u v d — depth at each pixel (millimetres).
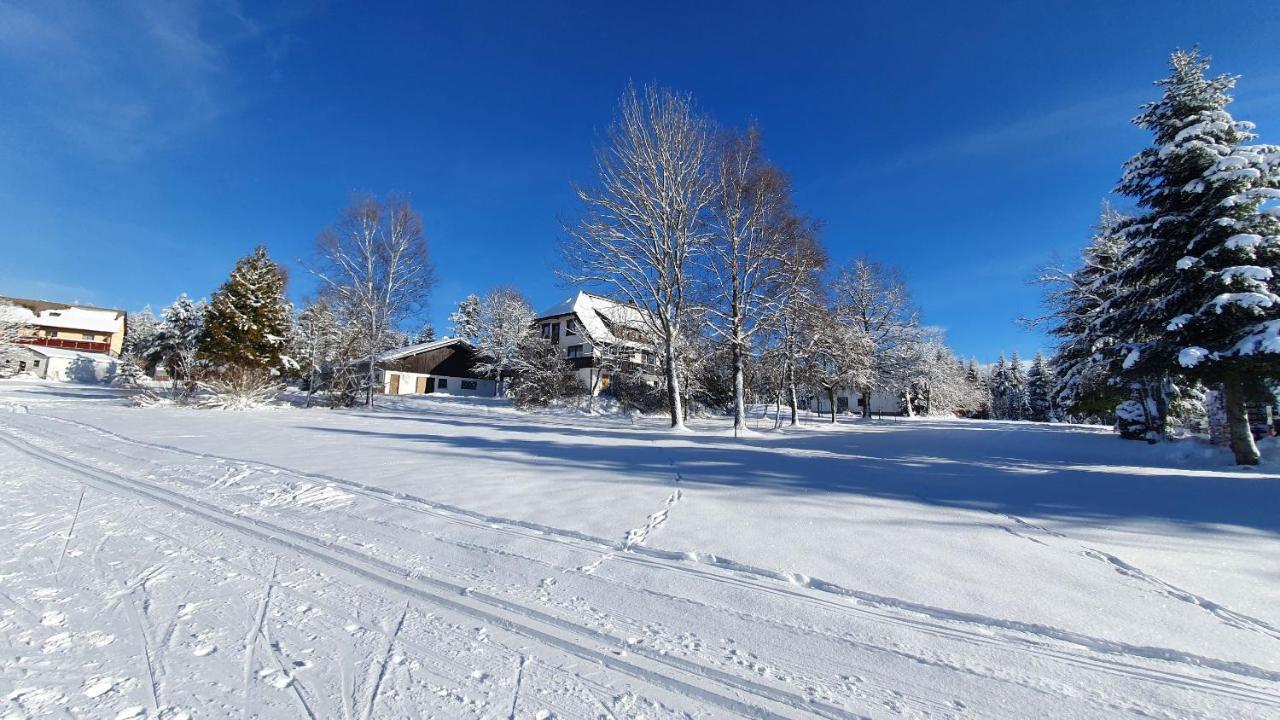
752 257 19266
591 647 3211
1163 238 11531
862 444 14320
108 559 4562
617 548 4789
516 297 45125
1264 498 6316
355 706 2561
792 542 4809
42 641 3109
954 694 2746
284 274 36156
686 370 28344
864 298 35469
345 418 21328
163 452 10352
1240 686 2711
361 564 4566
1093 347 16672
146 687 2666
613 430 18219
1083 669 2900
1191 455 11500
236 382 24906
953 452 12367
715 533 5078
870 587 3877
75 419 16922
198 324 42281
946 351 46688
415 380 43344
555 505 6188
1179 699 2639
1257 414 12297
